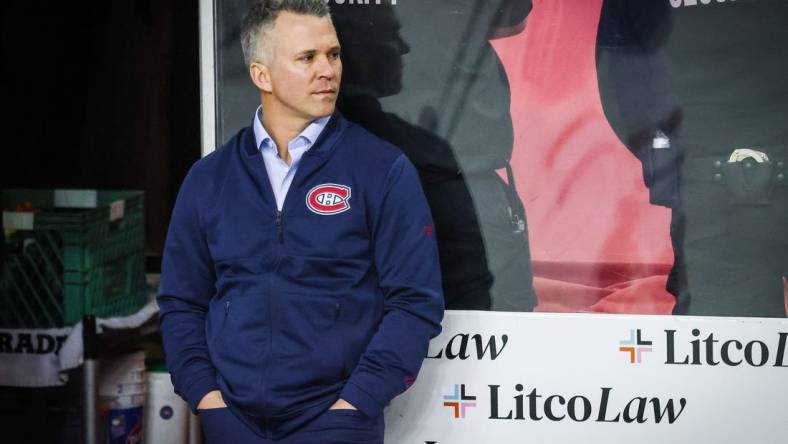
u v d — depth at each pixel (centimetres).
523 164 1011
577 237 1011
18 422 1570
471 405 1027
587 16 995
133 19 1581
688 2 984
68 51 1595
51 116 1609
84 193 1518
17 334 1432
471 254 1023
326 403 862
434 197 1024
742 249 995
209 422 888
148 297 1553
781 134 984
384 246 874
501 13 1002
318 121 903
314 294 863
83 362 1384
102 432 1420
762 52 981
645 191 1001
